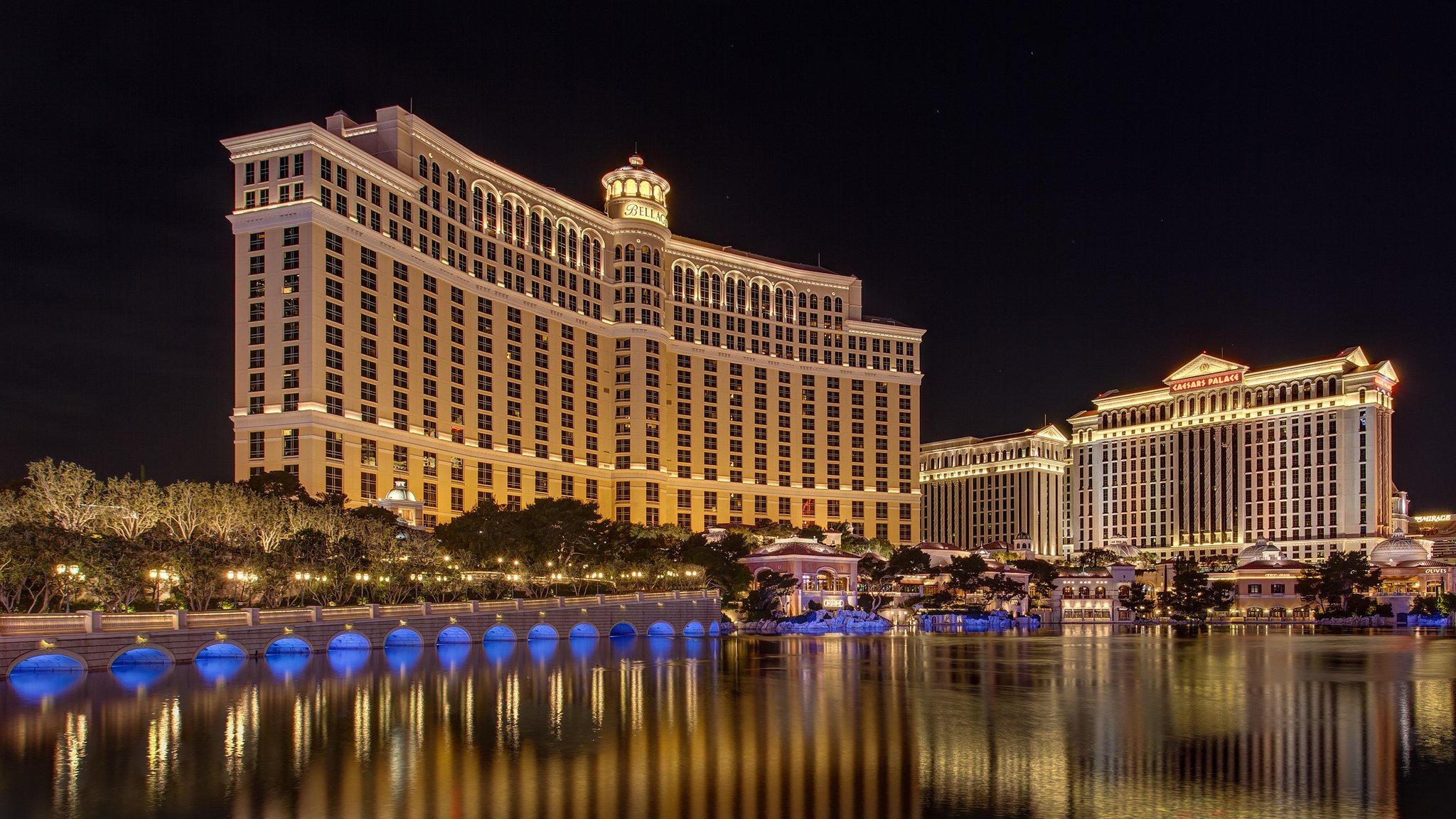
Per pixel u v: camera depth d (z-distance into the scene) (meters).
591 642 115.00
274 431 131.12
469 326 162.12
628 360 193.12
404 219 150.00
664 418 198.50
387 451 142.62
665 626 130.50
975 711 54.25
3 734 44.59
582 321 186.88
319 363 131.75
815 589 161.50
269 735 44.75
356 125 154.12
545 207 181.38
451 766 38.34
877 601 170.50
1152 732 47.47
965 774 37.53
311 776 36.62
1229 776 37.47
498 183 171.38
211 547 80.44
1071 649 109.06
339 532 102.75
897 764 39.28
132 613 73.81
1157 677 74.31
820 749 42.28
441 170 159.38
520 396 171.88
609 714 51.72
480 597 115.62
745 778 36.62
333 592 98.38
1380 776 37.56
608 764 39.03
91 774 36.81
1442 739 45.41
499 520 121.38
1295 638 139.38
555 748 42.22
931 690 64.62
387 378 143.75
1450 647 114.44
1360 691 64.81
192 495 90.50
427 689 61.12
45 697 56.66
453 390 157.75
